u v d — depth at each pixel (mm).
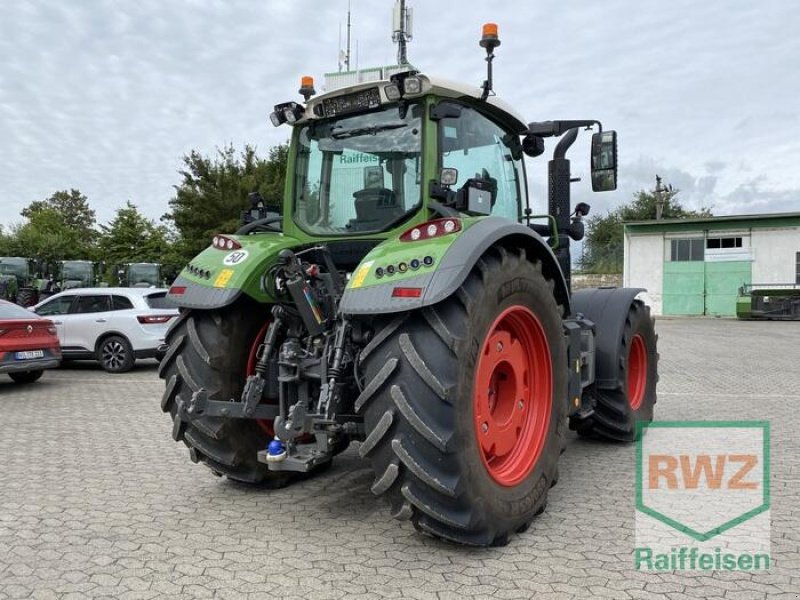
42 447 6078
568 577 3207
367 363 3459
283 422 3691
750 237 30375
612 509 4219
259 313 4488
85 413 7910
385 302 3357
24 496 4574
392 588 3100
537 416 4086
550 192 5457
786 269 29812
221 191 27500
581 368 5211
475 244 3439
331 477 5020
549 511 4188
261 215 5117
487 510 3420
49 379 11398
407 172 4219
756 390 9086
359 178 4402
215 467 4512
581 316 5520
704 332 21141
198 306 4148
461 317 3373
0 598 3035
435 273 3334
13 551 3596
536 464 3930
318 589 3096
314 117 4531
